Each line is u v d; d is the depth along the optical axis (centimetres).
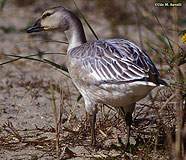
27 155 1189
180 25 1816
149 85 1035
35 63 2136
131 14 2806
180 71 1102
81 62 1199
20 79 1877
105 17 2864
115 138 1291
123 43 1199
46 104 1611
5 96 1678
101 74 1135
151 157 1146
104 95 1153
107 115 1449
